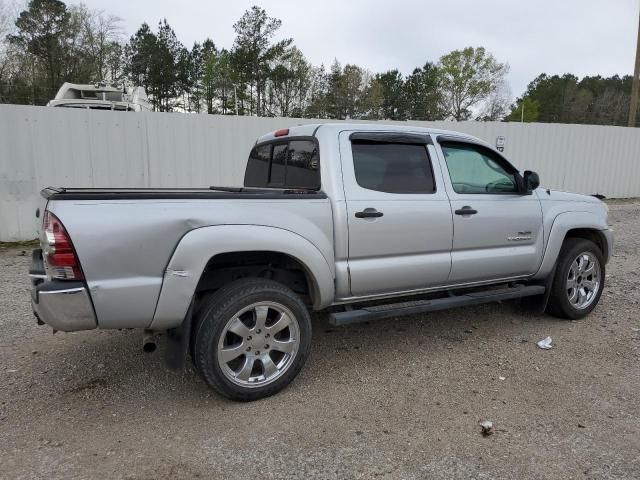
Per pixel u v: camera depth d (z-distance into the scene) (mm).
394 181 3965
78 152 8812
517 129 13898
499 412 3252
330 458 2758
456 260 4203
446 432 3020
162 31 44469
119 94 12070
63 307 2807
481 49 60750
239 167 10172
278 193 3541
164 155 9484
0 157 8305
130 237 2914
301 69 46750
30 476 2590
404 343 4484
